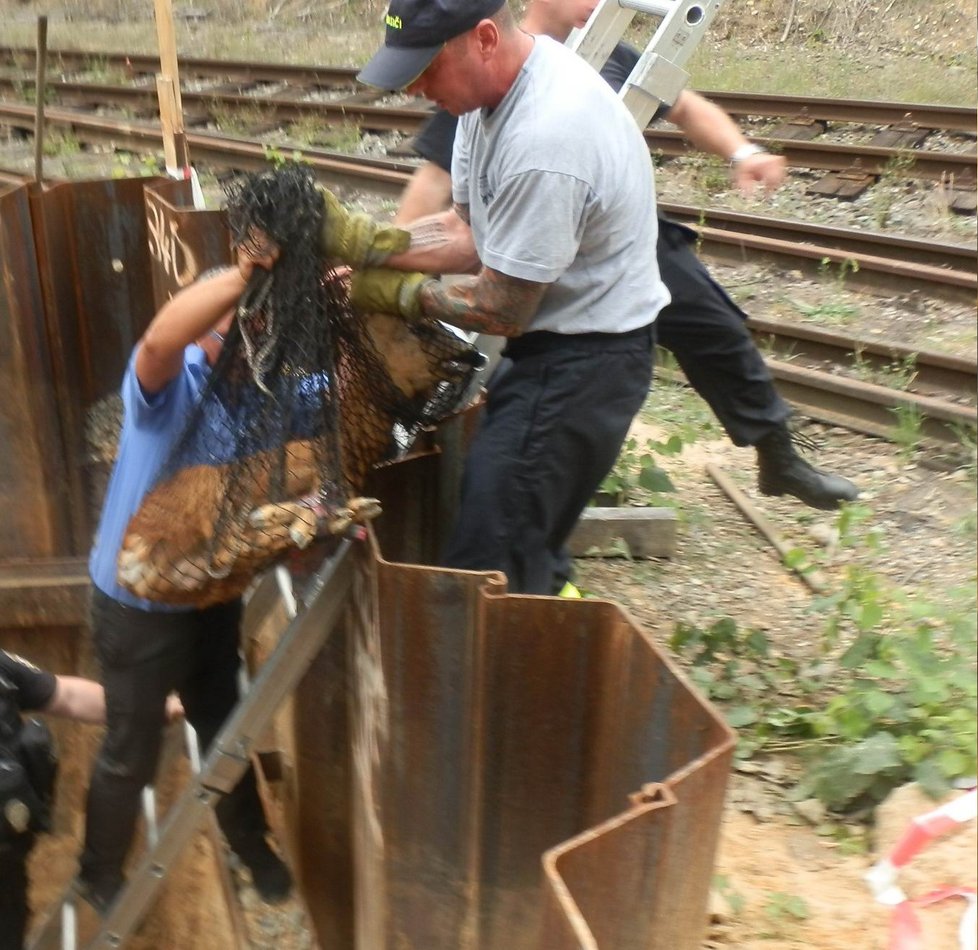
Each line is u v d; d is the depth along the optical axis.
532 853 2.45
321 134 10.66
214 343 2.70
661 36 3.47
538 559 3.05
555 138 2.59
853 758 3.03
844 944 2.62
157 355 2.53
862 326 6.18
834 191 8.30
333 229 2.47
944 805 2.66
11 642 3.87
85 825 3.20
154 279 3.82
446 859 2.53
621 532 4.45
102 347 3.97
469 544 2.99
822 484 4.12
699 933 2.00
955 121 8.74
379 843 2.59
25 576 3.80
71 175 10.19
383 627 2.38
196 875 3.82
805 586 4.23
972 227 7.50
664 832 1.77
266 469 2.50
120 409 3.98
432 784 2.48
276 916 3.58
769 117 9.56
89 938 3.43
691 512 4.75
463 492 3.04
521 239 2.61
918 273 6.37
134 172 9.98
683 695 2.03
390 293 2.55
